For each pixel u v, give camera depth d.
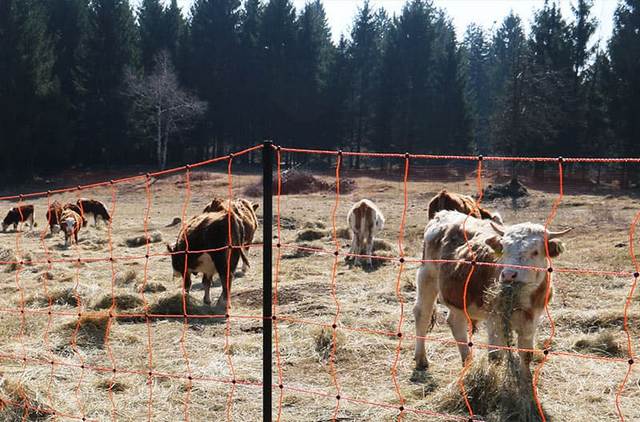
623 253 12.66
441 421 5.14
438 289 6.29
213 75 54.16
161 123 52.78
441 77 52.91
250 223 11.69
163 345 7.42
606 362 6.37
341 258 13.97
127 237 19.16
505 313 4.97
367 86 56.16
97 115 50.66
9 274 12.72
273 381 6.17
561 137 42.81
